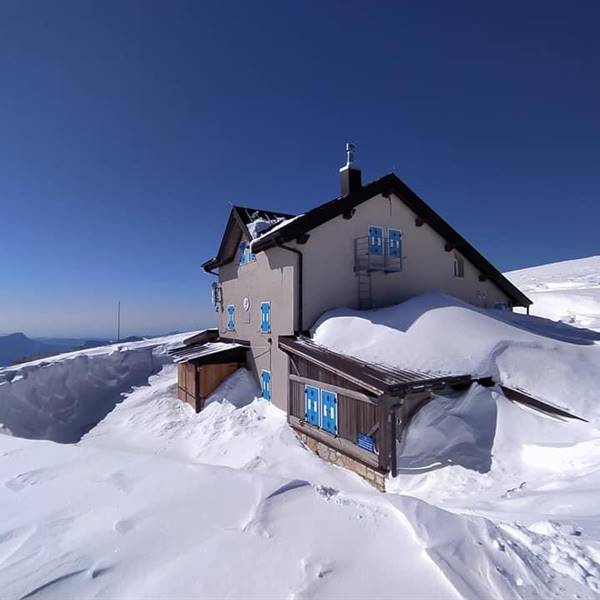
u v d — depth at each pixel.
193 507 3.54
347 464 8.74
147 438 12.62
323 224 12.20
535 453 6.65
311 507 3.50
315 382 10.02
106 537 3.13
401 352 9.20
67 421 15.13
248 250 14.94
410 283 13.80
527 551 2.92
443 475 6.91
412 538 2.99
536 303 23.41
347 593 2.43
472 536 3.04
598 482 4.88
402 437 7.86
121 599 2.45
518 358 8.67
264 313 13.55
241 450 10.45
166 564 2.76
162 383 18.31
